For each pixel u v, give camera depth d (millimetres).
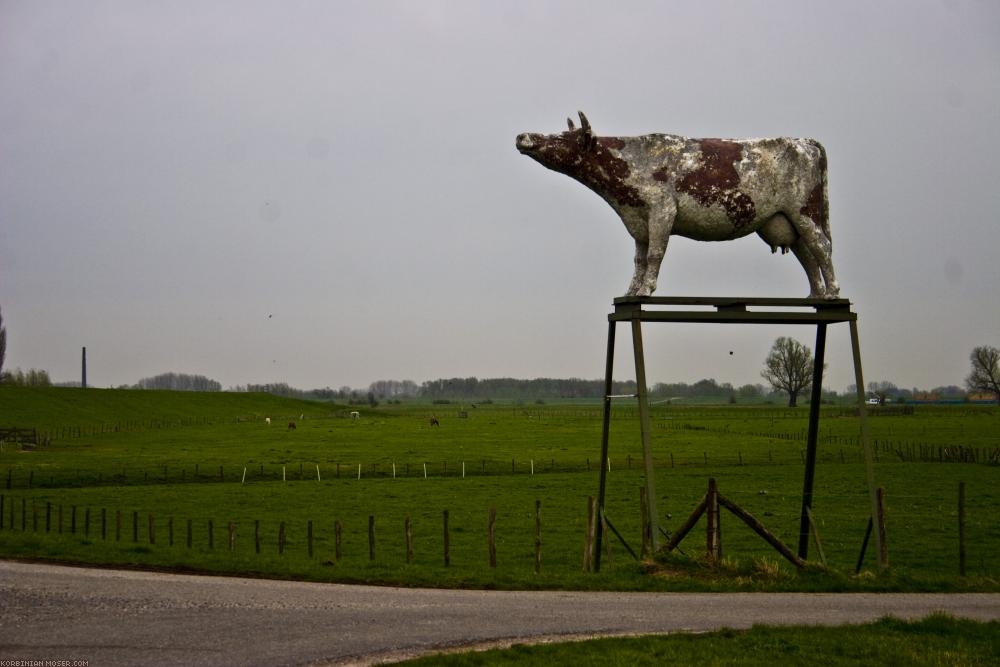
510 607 19578
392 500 53531
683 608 19641
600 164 22703
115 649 16062
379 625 17859
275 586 21750
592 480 64000
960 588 22844
